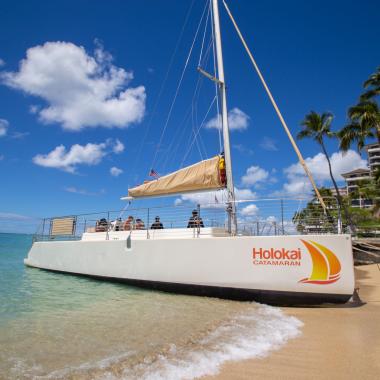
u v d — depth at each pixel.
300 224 7.91
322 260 6.87
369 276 12.73
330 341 4.88
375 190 30.08
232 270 7.61
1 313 6.61
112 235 10.57
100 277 10.32
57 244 12.46
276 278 7.16
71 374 3.76
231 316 6.35
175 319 6.12
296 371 3.82
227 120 9.29
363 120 22.67
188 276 8.16
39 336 5.13
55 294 8.55
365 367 3.94
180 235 9.00
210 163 9.12
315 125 28.20
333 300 6.84
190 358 4.21
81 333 5.29
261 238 7.40
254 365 3.99
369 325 5.77
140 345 4.72
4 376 3.71
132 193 10.57
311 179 8.52
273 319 6.14
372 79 23.45
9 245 37.12
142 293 8.65
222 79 9.45
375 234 23.30
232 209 8.66
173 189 9.70
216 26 9.77
